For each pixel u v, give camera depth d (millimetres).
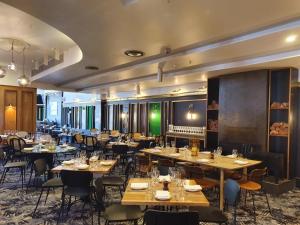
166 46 4531
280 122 5898
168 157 5188
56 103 18875
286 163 5711
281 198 4930
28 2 2900
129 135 10000
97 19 3342
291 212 4191
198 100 8914
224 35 4102
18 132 9258
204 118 8781
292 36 3770
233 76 6641
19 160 7207
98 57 5445
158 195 2602
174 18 3258
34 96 10383
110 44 4453
